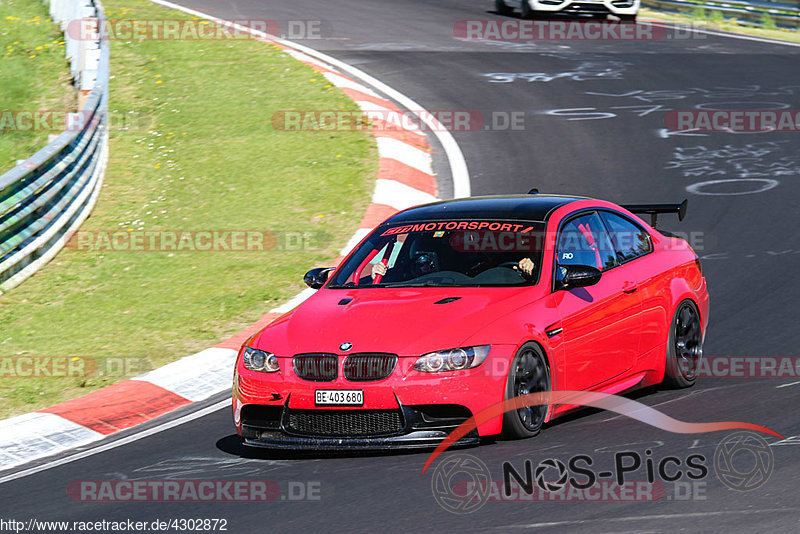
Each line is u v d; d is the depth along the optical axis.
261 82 70.94
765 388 26.95
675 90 70.38
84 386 32.12
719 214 46.28
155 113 65.81
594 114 65.06
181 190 53.59
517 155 57.34
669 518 18.17
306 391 23.16
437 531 18.41
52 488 23.41
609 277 26.72
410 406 22.59
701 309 29.08
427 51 83.69
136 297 40.78
